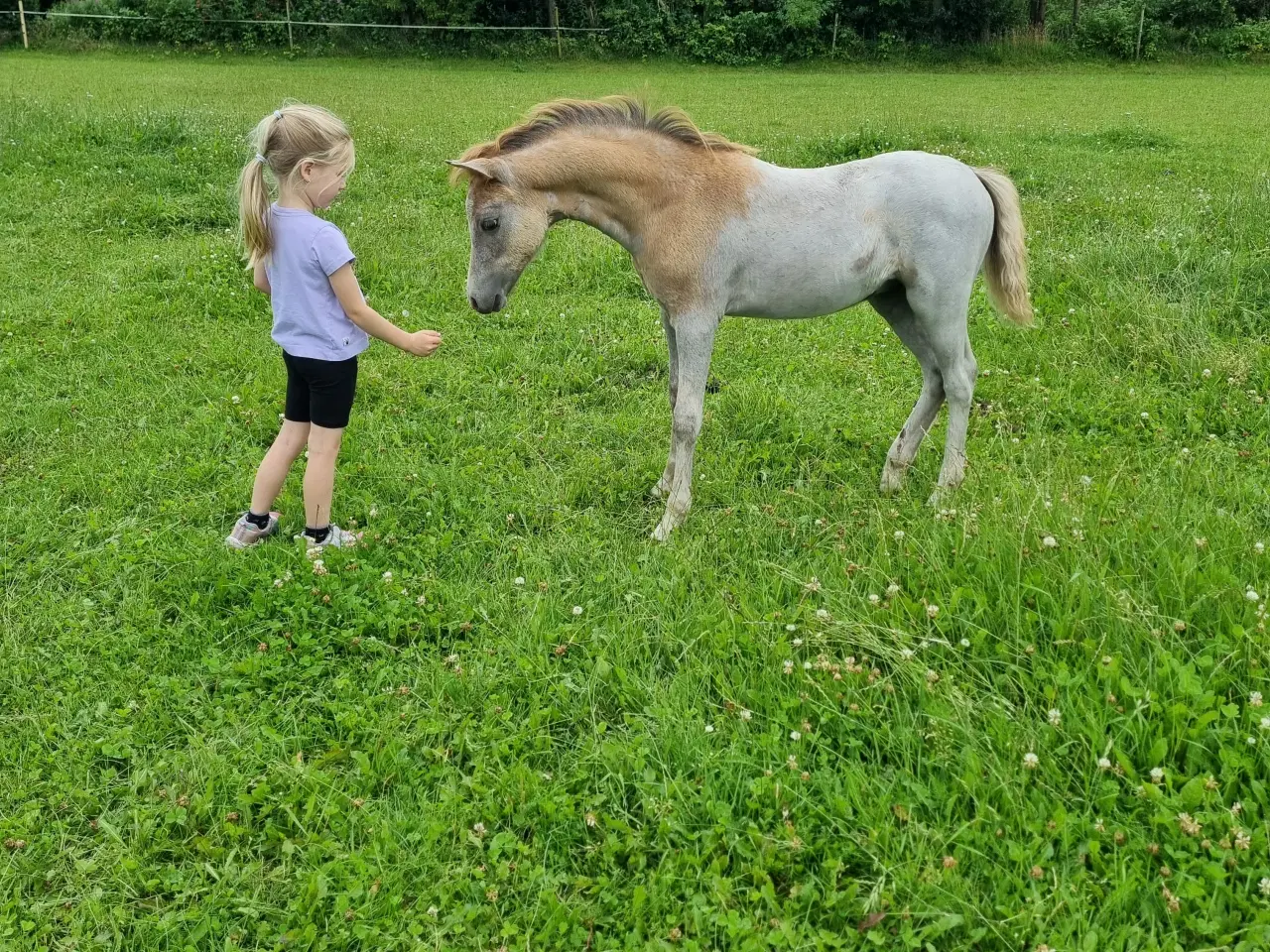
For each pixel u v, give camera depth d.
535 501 4.10
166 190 8.95
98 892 2.34
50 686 3.03
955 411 3.96
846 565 3.23
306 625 3.24
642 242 3.66
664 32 27.33
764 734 2.61
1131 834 2.25
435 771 2.65
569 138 3.56
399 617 3.27
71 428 4.72
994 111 17.31
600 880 2.30
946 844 2.24
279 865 2.45
